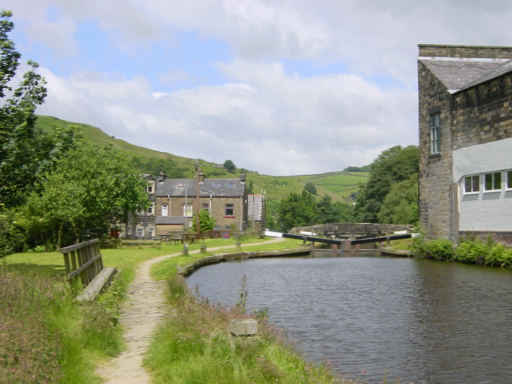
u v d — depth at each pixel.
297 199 108.00
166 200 71.25
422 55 35.09
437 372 9.26
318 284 21.34
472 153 29.28
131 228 59.06
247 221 79.50
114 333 9.00
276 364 7.05
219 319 9.46
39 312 7.97
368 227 56.34
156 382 6.56
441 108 32.38
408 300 16.80
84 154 38.38
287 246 45.72
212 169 198.25
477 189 29.28
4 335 6.30
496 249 26.52
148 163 186.75
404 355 10.30
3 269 13.10
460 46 35.34
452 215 31.38
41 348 6.30
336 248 47.62
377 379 8.84
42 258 26.94
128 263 24.27
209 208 70.31
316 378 7.13
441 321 13.39
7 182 17.05
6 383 5.16
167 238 46.97
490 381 8.80
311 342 11.30
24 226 33.34
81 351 7.21
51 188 33.22
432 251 32.41
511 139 26.06
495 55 35.56
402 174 79.81
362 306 15.79
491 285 19.86
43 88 17.12
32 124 16.83
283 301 16.86
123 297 13.84
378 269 27.73
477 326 12.76
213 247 42.16
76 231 36.97
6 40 16.36
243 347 7.03
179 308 10.34
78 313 8.83
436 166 33.09
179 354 7.27
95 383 6.37
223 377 6.23
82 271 12.99
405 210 65.44
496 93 27.14
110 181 37.66
